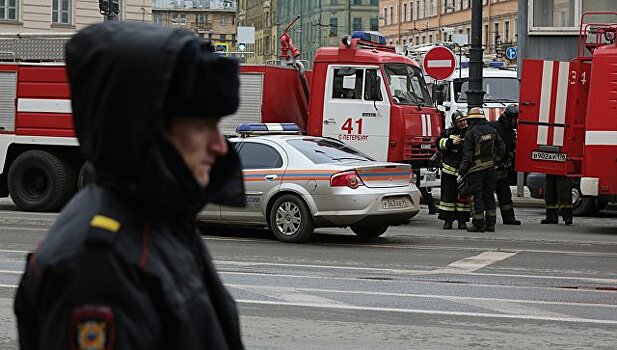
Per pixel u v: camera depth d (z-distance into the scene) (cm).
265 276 1369
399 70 2325
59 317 256
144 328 259
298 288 1270
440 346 948
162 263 271
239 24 13712
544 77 2153
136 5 6406
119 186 273
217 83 282
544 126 2159
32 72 2358
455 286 1305
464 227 2086
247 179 1786
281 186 1756
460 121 2048
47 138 2350
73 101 276
